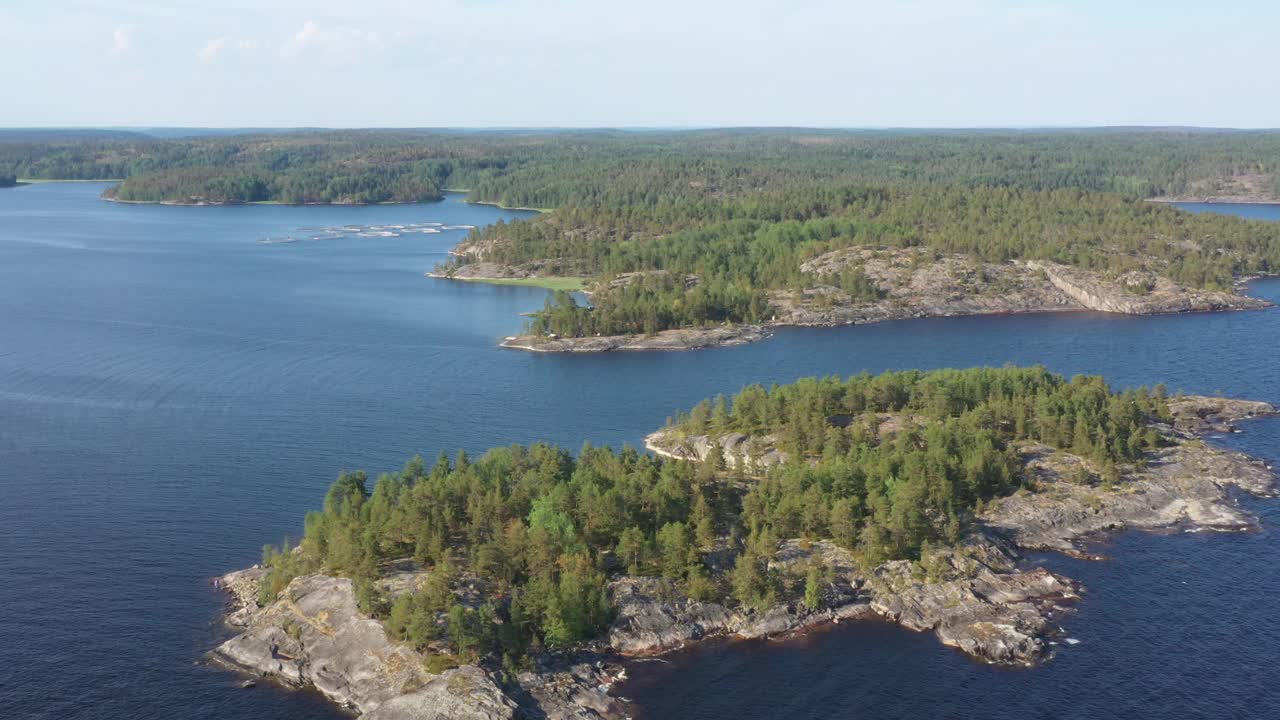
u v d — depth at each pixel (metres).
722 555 196.50
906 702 162.25
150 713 157.75
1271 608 188.00
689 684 166.62
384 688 159.38
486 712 152.00
